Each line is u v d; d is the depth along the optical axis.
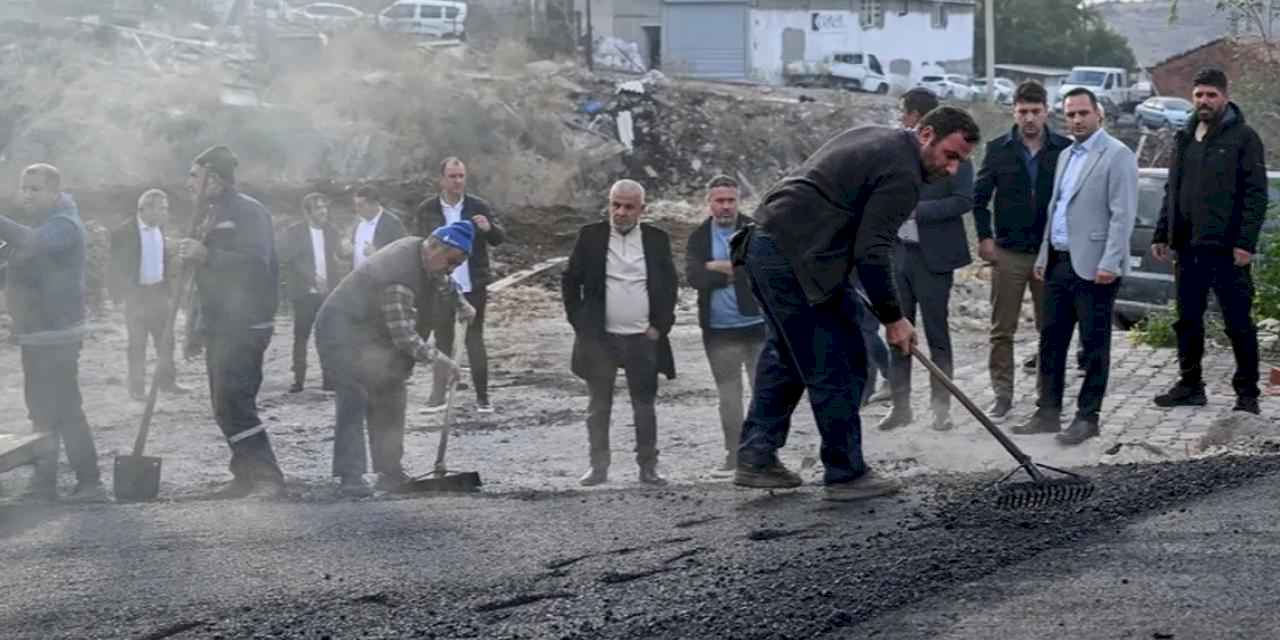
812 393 7.95
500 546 7.36
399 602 6.43
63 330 9.59
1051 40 74.75
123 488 9.42
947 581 6.28
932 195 11.16
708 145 43.78
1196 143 11.08
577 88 44.66
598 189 40.62
